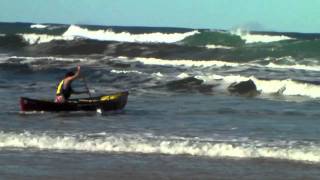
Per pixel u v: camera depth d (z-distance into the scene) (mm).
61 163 45219
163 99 92438
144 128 63125
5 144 51469
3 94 94750
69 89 78875
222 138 56844
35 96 92438
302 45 179125
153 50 184250
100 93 100312
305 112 78750
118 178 41250
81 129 61875
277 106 85312
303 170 43938
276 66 151750
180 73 129625
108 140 53812
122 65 145875
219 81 110125
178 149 50250
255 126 65625
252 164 45688
